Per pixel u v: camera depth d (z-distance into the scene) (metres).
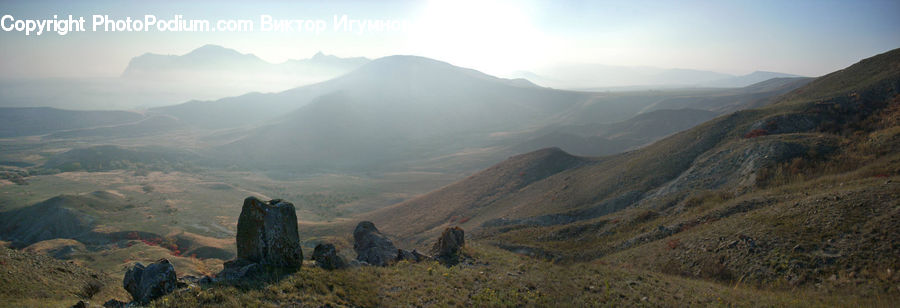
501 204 90.12
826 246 21.73
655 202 51.91
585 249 39.16
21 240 147.75
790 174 43.56
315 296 11.39
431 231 83.31
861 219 22.61
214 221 173.50
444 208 104.38
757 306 13.59
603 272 18.47
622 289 15.32
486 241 46.09
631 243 37.06
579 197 66.69
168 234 141.50
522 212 72.19
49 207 164.00
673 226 36.50
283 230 13.16
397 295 13.09
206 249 121.25
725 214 34.53
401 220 109.19
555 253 37.53
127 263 98.81
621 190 62.12
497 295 13.73
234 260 12.94
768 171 45.19
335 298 11.68
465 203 101.31
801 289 19.23
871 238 20.61
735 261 24.14
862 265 19.03
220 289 10.53
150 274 10.73
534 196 83.19
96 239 136.75
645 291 15.25
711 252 26.34
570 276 16.78
